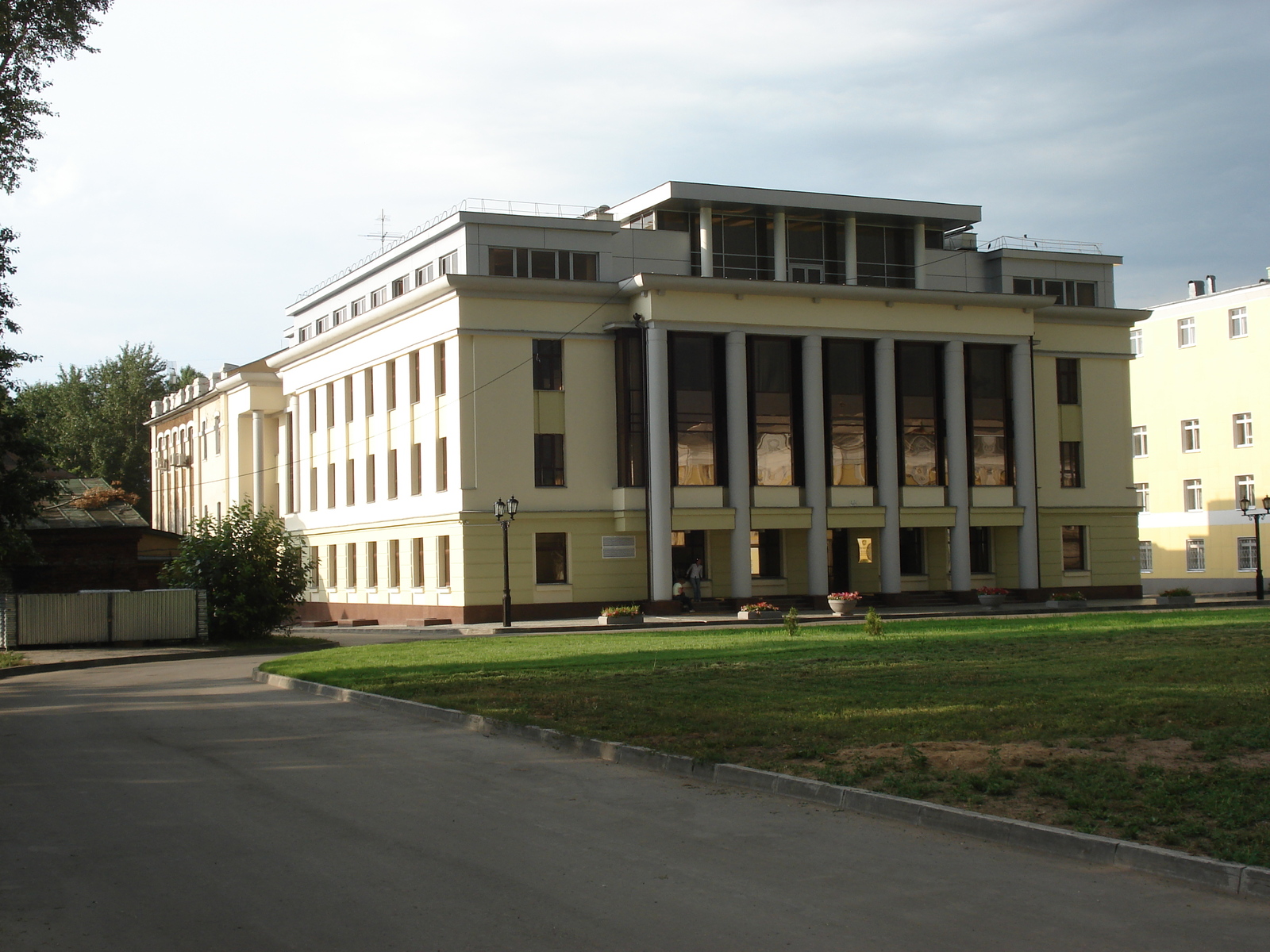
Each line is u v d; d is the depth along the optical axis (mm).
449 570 46594
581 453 47000
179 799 11117
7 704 20875
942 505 50812
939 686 17016
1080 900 7410
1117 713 13523
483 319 45844
